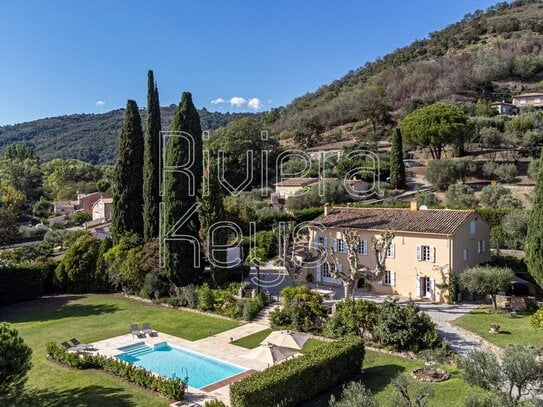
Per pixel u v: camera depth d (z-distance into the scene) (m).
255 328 33.41
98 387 23.50
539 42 150.50
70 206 119.19
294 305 32.44
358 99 137.75
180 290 41.22
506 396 12.82
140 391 22.91
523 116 87.81
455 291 35.91
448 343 27.23
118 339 31.91
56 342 31.53
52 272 47.66
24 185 130.88
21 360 19.27
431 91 136.62
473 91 135.00
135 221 49.19
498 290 32.69
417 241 37.78
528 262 30.34
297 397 20.88
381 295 39.44
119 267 43.84
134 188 49.12
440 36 192.62
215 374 26.02
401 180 77.62
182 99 42.47
